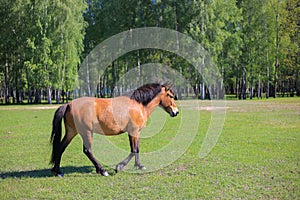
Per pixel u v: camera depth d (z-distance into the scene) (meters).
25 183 5.99
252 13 37.88
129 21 32.78
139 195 5.28
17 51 38.09
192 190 5.50
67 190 5.57
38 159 8.12
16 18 37.16
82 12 36.94
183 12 30.42
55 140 6.42
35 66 33.28
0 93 52.50
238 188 5.61
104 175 6.49
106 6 36.41
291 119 16.00
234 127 13.41
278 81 45.81
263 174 6.44
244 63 38.59
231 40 36.16
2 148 9.59
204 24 30.45
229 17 34.75
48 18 33.34
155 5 31.08
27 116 19.77
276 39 38.94
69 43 33.25
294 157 7.90
